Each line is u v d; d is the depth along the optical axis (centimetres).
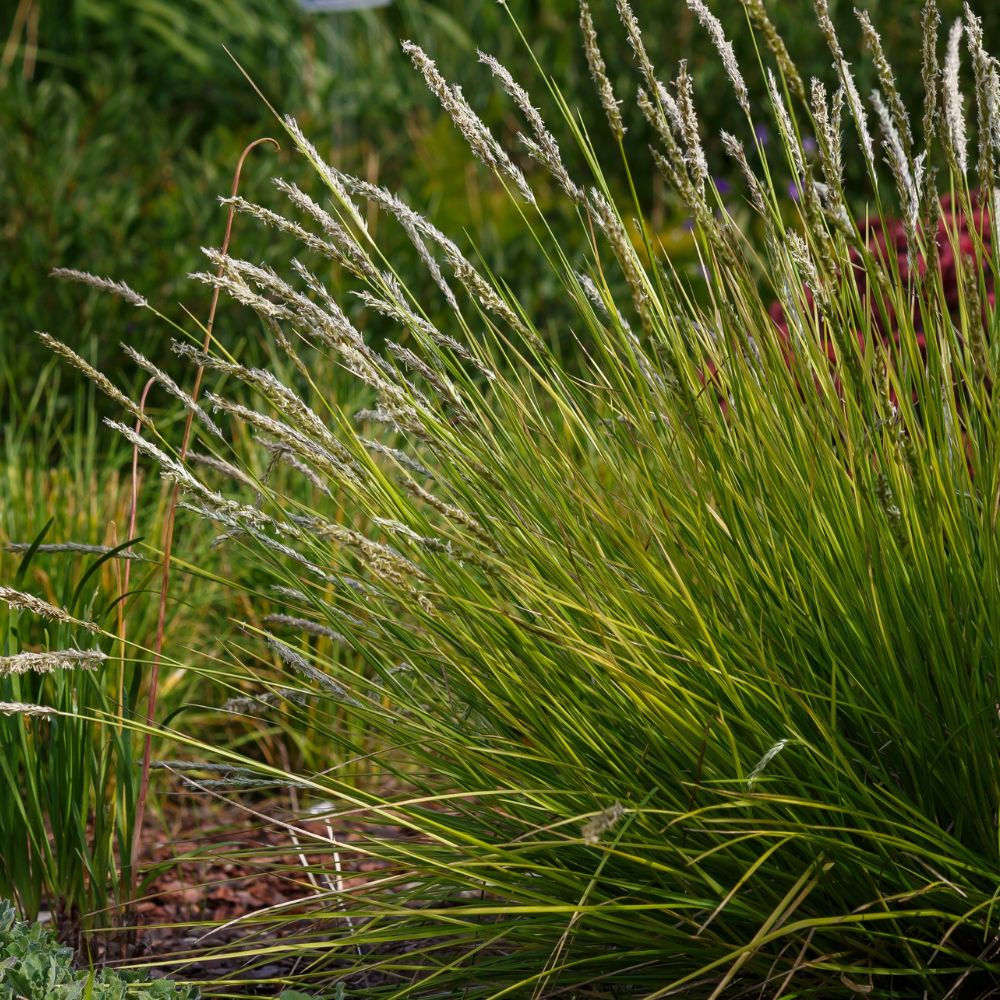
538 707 199
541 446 234
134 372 541
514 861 190
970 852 180
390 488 212
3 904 213
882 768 189
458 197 743
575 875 190
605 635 188
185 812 344
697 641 194
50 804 244
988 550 183
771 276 224
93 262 568
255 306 191
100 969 233
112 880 245
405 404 196
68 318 546
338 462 203
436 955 231
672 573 200
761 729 184
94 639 237
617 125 190
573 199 205
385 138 846
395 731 213
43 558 365
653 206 781
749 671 192
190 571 225
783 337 215
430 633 210
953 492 189
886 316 198
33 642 341
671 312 215
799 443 200
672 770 190
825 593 195
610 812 150
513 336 583
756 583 199
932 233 189
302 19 993
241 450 437
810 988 191
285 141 732
